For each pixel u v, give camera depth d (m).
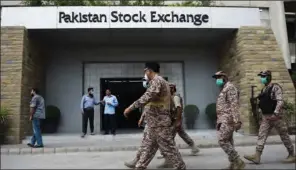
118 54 15.09
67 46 14.94
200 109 15.15
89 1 13.54
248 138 11.52
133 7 12.87
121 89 15.73
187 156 8.38
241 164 6.25
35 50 13.48
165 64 15.33
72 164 7.44
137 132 13.92
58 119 14.23
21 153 9.45
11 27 12.12
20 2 14.54
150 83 6.04
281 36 14.43
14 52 11.91
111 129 12.98
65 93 14.67
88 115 12.64
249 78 12.70
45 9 12.59
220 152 9.06
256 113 12.11
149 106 5.95
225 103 6.33
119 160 7.98
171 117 6.50
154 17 12.89
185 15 13.03
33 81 13.13
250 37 13.06
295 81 14.12
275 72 12.91
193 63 15.41
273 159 7.47
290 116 12.25
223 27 13.20
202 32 13.69
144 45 15.23
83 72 14.91
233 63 13.76
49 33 13.16
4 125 11.29
